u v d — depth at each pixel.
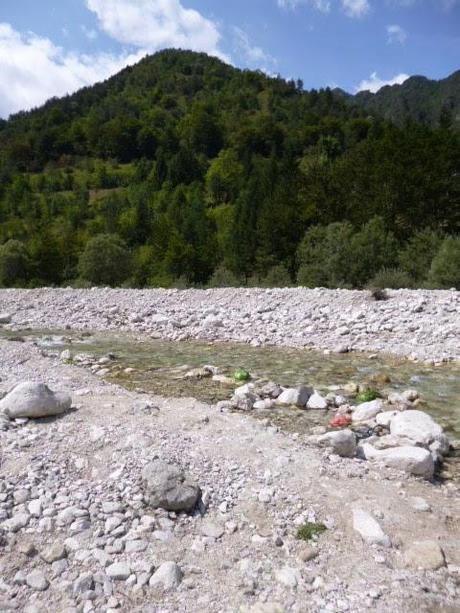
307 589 4.58
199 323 18.64
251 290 22.27
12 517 5.30
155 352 14.95
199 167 144.88
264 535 5.29
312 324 17.36
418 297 18.84
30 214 124.94
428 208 44.50
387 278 27.41
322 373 12.43
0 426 7.08
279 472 6.32
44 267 65.19
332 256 31.47
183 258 62.38
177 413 8.15
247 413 9.21
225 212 103.56
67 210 125.56
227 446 6.91
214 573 4.80
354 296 19.80
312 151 126.12
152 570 4.79
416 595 4.52
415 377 12.00
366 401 10.14
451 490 6.44
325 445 7.36
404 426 7.89
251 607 4.38
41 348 15.32
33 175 174.75
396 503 5.87
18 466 6.10
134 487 5.79
